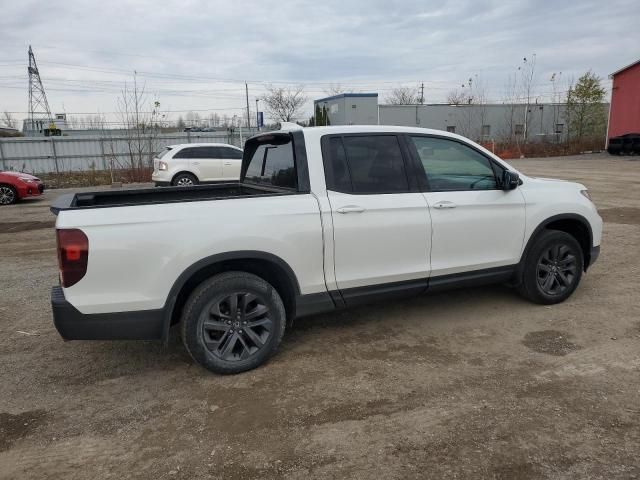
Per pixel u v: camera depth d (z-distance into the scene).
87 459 2.72
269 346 3.70
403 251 4.05
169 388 3.48
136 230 3.25
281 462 2.64
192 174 14.79
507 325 4.41
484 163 4.52
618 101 32.91
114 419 3.11
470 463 2.58
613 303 4.87
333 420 3.02
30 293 5.73
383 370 3.64
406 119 45.22
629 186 14.65
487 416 3.00
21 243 8.69
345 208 3.80
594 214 4.97
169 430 2.97
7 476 2.59
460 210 4.25
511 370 3.58
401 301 5.11
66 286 3.18
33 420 3.12
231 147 15.34
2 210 13.12
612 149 31.97
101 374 3.72
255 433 2.91
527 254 4.68
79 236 3.14
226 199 3.56
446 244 4.23
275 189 4.22
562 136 44.81
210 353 3.54
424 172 4.21
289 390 3.39
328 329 4.44
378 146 4.08
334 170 3.88
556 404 3.11
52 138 26.20
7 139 25.47
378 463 2.61
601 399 3.15
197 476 2.55
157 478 2.54
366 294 4.00
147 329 3.37
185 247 3.34
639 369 3.53
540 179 4.99
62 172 26.25
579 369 3.55
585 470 2.51
